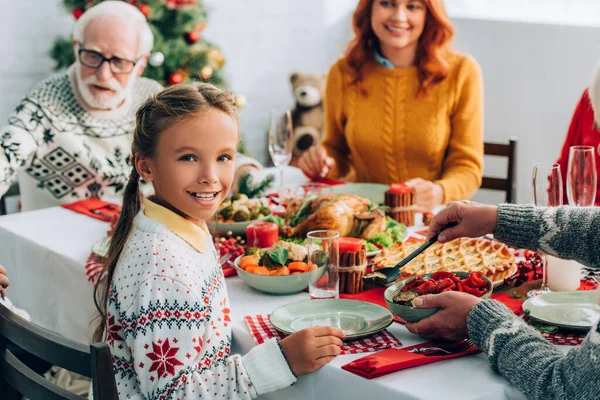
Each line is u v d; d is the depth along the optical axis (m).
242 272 1.51
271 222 1.82
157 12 3.39
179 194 1.18
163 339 1.10
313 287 1.42
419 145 2.54
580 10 3.62
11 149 2.28
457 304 1.20
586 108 2.17
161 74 3.47
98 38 2.37
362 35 2.55
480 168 2.48
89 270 1.64
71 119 2.44
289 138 2.21
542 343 1.09
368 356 1.15
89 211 2.16
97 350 0.96
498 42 3.69
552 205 1.47
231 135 1.19
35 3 3.80
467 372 1.13
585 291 1.38
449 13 3.93
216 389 1.11
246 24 4.61
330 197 1.78
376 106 2.59
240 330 1.31
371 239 1.73
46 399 1.12
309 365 1.14
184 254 1.16
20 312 1.57
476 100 2.50
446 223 1.41
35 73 3.88
